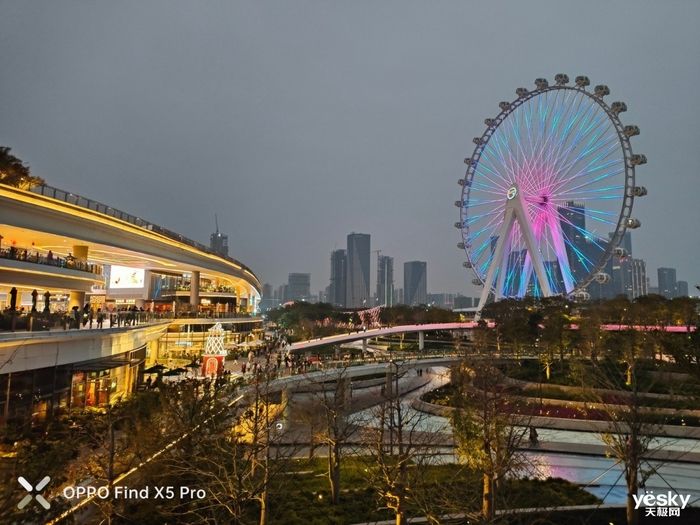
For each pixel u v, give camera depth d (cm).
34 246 4894
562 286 13488
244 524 1928
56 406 3148
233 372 5578
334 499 2684
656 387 4984
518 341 7956
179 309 7988
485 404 2622
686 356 2450
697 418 4309
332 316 17988
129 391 4516
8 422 2661
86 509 2145
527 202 12150
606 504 2678
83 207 4172
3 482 1598
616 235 9931
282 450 3606
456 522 2253
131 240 5241
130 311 5134
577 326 9438
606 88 10094
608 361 5719
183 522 2061
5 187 3372
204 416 2591
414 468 2909
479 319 11875
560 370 6944
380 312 17025
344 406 4078
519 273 14988
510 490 2589
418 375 9319
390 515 2502
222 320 8212
